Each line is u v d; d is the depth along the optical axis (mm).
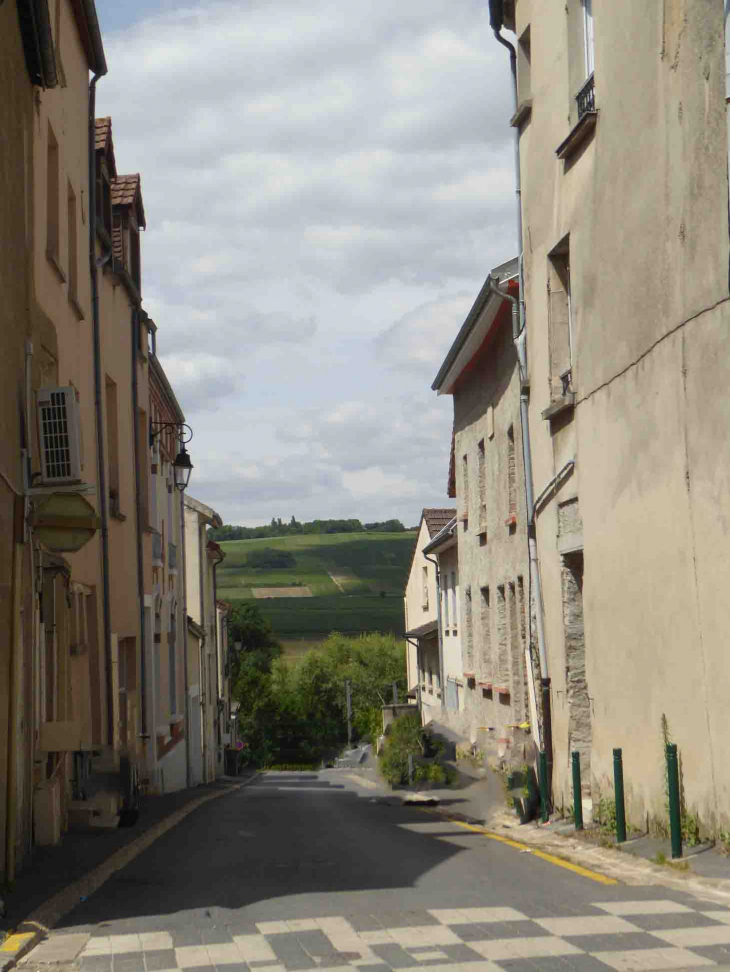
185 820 16172
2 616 9375
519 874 9109
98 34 15734
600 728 12531
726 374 9211
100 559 16406
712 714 9477
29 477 10555
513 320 16438
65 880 8953
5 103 9836
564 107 13859
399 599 116500
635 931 6457
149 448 22672
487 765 20906
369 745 73625
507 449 19141
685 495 10039
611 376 12062
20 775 9805
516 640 18953
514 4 16188
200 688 35969
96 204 17531
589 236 12828
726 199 9188
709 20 9484
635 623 11344
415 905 7434
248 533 160750
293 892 8156
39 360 11852
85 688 15344
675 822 9273
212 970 5754
